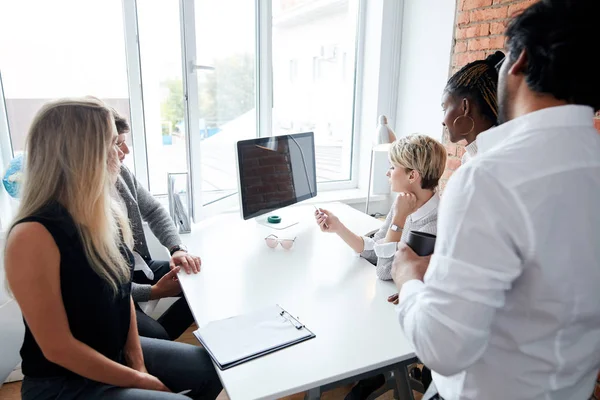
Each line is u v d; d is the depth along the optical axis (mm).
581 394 684
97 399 1041
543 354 610
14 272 932
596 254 568
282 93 2766
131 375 1096
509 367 641
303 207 2414
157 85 2229
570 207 553
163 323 1688
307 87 2869
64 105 1004
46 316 956
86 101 1034
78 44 2143
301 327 1153
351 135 3094
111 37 2188
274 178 1977
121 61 2234
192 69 1878
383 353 1055
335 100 3014
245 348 1058
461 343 571
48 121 986
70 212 1009
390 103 2848
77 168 990
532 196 549
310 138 2199
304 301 1308
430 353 605
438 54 2438
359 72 2938
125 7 2146
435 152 1448
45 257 946
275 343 1079
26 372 1066
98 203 1037
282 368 991
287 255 1682
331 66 2947
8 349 1784
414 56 2648
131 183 1827
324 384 972
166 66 2166
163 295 1590
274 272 1519
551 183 551
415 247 875
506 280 562
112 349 1144
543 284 566
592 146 582
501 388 655
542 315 589
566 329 595
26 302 941
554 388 629
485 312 565
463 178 598
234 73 2379
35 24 2059
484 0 2066
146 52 2207
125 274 1178
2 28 2021
